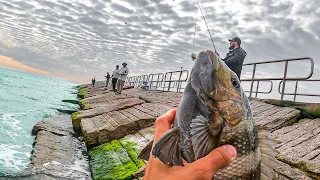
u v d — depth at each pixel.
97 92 19.61
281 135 3.30
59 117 8.85
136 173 2.99
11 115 8.22
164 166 0.78
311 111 4.15
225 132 0.81
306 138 3.11
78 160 4.23
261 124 3.75
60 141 5.10
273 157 2.61
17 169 3.43
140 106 6.98
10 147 4.62
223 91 0.80
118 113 6.46
